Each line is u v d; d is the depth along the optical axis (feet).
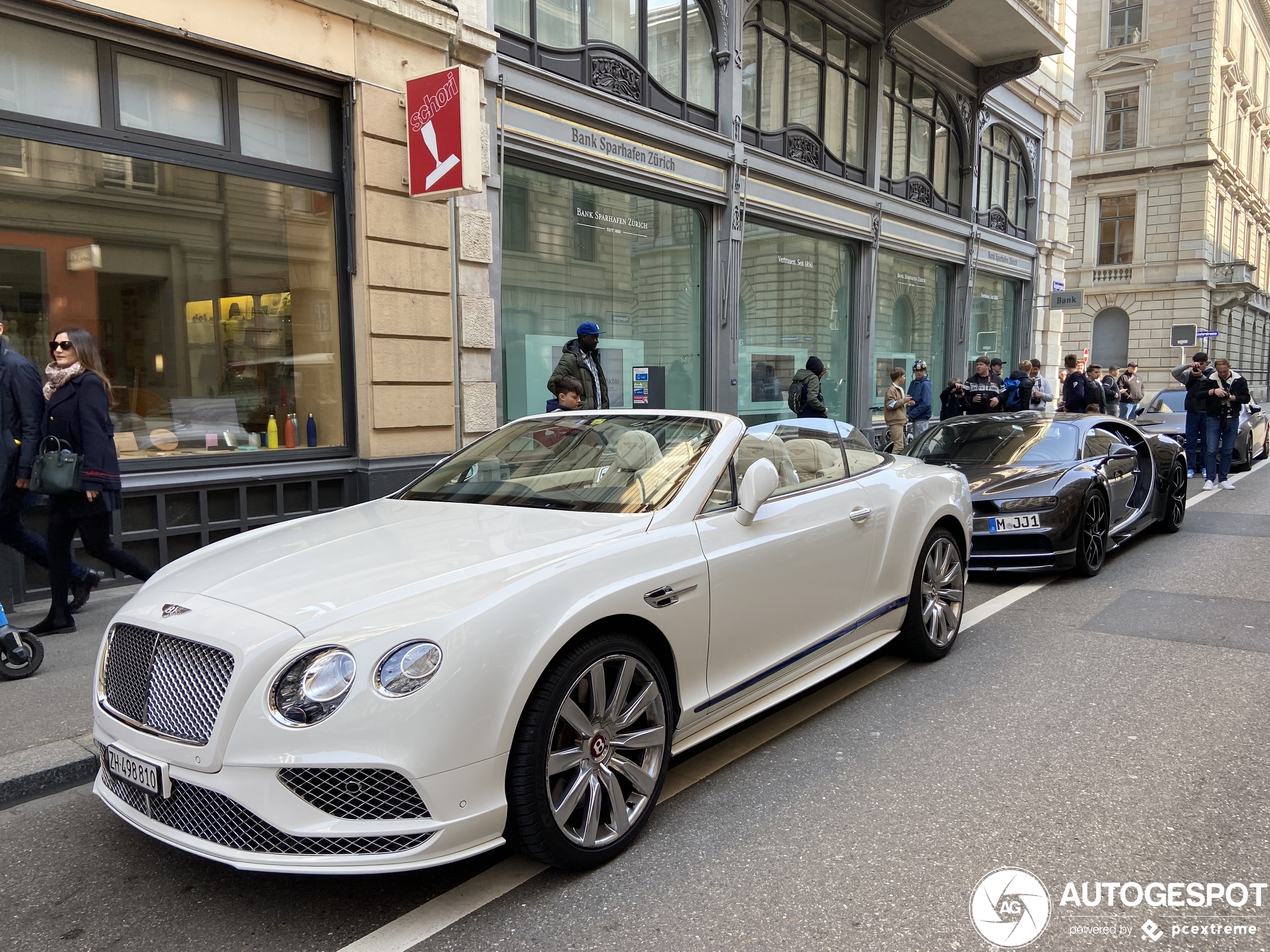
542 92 29.22
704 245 38.34
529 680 8.20
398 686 7.62
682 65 36.09
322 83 23.73
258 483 22.76
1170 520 28.02
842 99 46.57
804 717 13.25
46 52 19.17
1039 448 23.73
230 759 7.60
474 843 7.97
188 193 21.94
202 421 22.54
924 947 7.64
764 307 42.39
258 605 8.37
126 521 20.48
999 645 16.75
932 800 10.44
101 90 19.99
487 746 7.91
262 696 7.60
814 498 12.89
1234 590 20.70
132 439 21.17
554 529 10.06
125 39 20.02
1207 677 14.64
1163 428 47.93
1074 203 129.18
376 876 9.01
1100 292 126.93
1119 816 9.94
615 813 9.13
